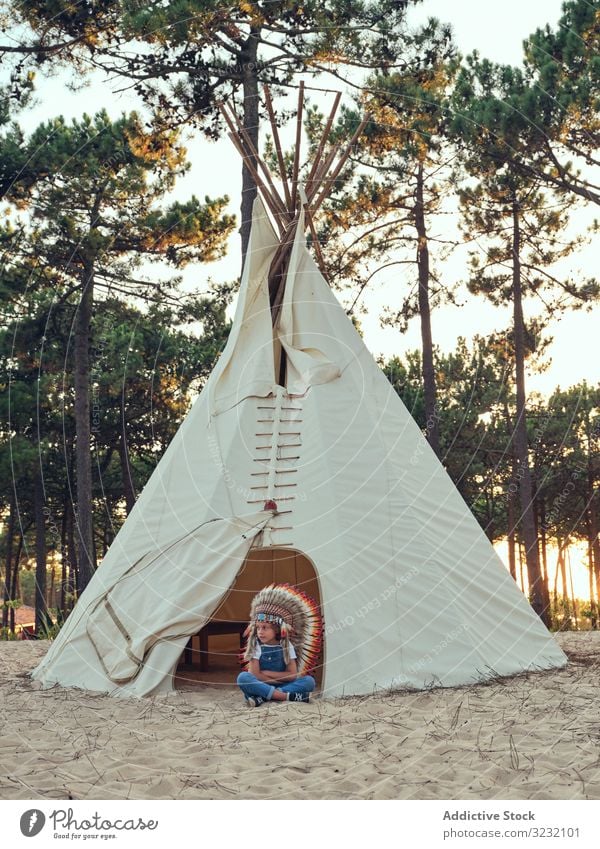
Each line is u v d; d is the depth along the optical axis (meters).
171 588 6.20
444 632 6.12
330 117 7.99
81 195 14.68
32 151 14.27
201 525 6.38
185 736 4.76
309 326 7.38
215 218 15.57
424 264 15.19
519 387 16.14
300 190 7.67
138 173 14.70
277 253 7.76
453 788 3.80
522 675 6.27
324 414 6.84
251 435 6.81
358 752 4.37
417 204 15.03
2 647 9.73
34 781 3.92
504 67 12.97
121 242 15.55
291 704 5.47
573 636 9.72
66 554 24.33
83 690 6.02
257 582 8.38
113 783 3.88
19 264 15.77
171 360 18.92
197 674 7.27
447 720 4.96
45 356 18.38
